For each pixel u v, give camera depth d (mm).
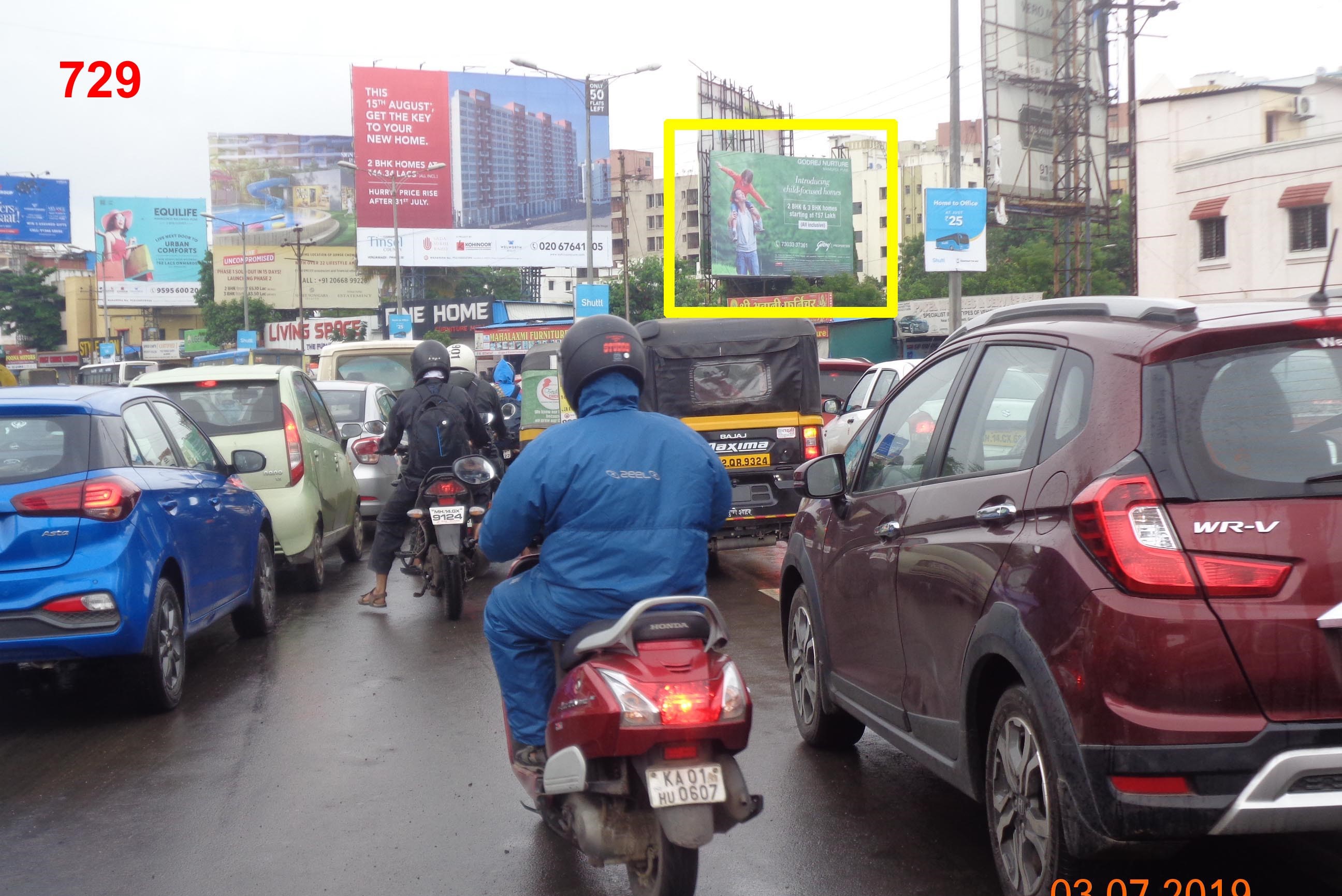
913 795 4934
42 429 6238
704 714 3410
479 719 6207
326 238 88250
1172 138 30750
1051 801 3346
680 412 10797
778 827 4570
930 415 4645
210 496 7508
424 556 9164
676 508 3725
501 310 72438
